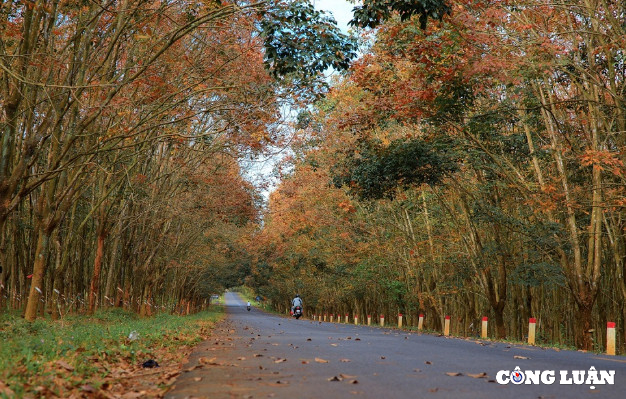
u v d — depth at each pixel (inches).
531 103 834.2
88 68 706.2
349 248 1726.1
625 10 765.9
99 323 951.0
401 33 770.2
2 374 283.6
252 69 789.9
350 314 2669.8
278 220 1980.8
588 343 815.7
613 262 971.9
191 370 362.6
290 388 279.9
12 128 605.9
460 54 735.7
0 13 605.0
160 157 1195.3
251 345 578.9
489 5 705.6
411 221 1446.9
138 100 766.5
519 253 1053.2
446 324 1065.5
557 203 826.8
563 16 808.3
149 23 735.7
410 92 802.8
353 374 333.7
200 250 2066.9
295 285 2822.3
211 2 660.7
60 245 1075.9
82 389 277.7
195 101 851.4
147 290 1461.6
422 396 256.5
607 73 838.5
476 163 925.8
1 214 600.4
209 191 1333.7
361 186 971.9
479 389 279.9
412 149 898.7
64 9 625.3
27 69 629.9
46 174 619.8
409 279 1551.4
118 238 1250.6
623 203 733.3
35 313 748.6
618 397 265.1
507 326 1339.8
